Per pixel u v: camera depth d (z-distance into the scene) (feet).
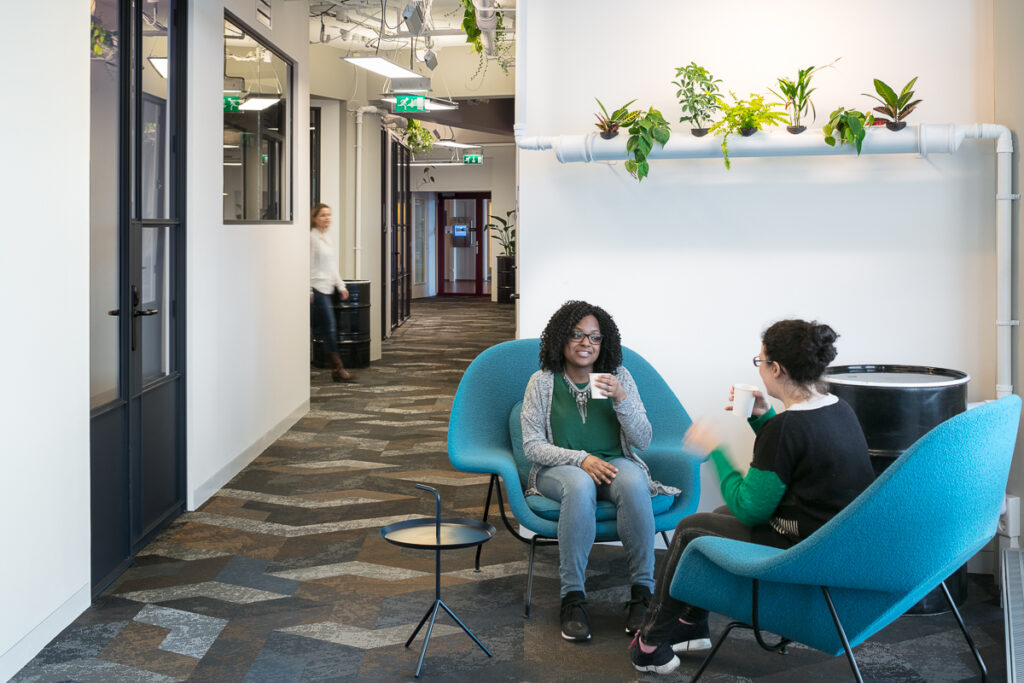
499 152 69.26
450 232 78.54
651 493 11.92
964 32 13.17
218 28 17.72
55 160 10.78
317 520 16.12
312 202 35.91
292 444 22.21
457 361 36.86
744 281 13.92
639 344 14.23
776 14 13.61
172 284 16.02
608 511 11.66
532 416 12.19
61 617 11.24
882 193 13.50
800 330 8.81
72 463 11.39
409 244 53.57
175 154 15.98
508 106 41.37
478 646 10.96
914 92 13.32
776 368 8.89
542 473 11.97
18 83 9.88
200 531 15.44
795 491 8.72
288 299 23.76
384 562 13.94
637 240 14.10
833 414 8.71
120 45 13.33
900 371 13.05
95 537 12.62
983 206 13.26
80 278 11.51
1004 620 10.94
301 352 25.39
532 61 14.10
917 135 12.67
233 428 19.16
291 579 13.21
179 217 16.16
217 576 13.32
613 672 10.31
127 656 10.62
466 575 13.38
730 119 13.04
